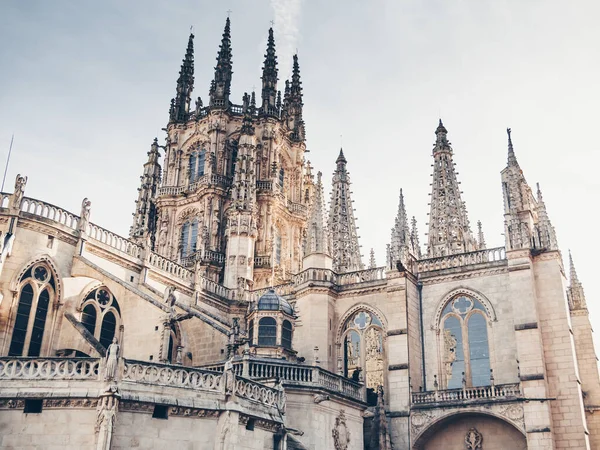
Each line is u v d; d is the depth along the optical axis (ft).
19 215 147.43
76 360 102.27
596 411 187.52
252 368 139.74
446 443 171.22
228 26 297.33
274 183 265.34
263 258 248.73
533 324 165.78
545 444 153.48
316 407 139.44
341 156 317.42
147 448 100.32
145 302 158.71
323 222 207.21
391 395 175.32
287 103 305.94
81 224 160.97
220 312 205.57
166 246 261.03
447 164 294.87
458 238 279.49
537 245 177.58
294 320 178.40
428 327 186.60
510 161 188.44
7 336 139.95
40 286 149.48
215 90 280.31
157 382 104.47
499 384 167.43
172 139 279.49
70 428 97.91
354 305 196.24
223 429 107.14
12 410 98.12
